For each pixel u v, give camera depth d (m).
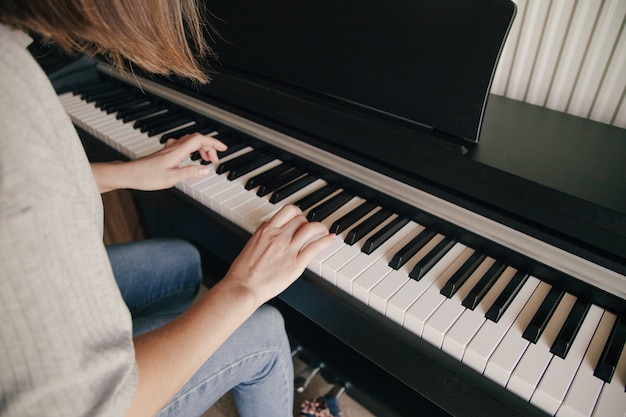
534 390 0.57
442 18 0.69
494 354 0.61
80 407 0.41
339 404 1.26
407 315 0.67
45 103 0.40
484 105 0.70
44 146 0.36
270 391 0.85
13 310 0.36
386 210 0.87
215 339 0.57
